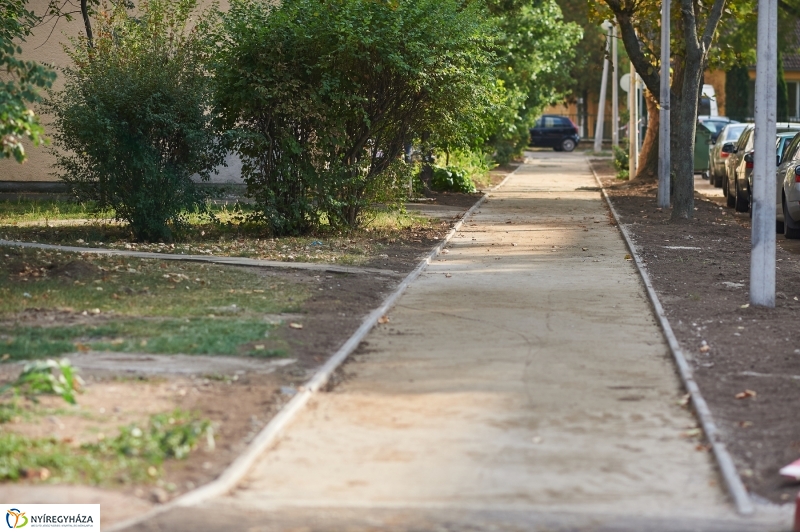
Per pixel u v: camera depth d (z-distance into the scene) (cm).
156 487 635
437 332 1130
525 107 4525
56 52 2833
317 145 1964
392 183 2117
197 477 660
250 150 1938
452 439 754
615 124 5491
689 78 2317
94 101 1823
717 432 757
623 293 1385
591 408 836
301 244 1852
